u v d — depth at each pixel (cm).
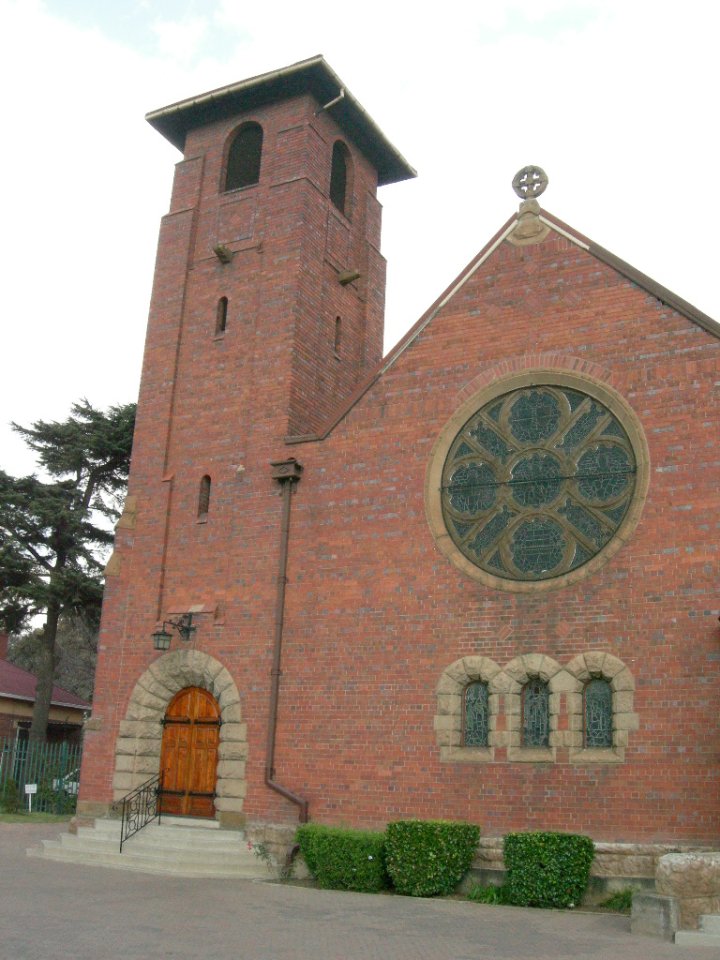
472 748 1894
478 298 2155
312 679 2083
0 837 2538
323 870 1805
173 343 2542
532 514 1970
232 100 2705
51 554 4197
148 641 2303
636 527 1856
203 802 2158
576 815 1762
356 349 2672
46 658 4062
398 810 1919
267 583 2198
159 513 2400
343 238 2705
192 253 2630
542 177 2173
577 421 1988
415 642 1997
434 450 2098
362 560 2105
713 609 1755
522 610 1914
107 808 2227
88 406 4425
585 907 1653
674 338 1931
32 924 1290
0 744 3512
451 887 1741
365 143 2866
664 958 1175
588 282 2050
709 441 1842
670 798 1700
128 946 1170
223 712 2159
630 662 1794
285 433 2298
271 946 1208
